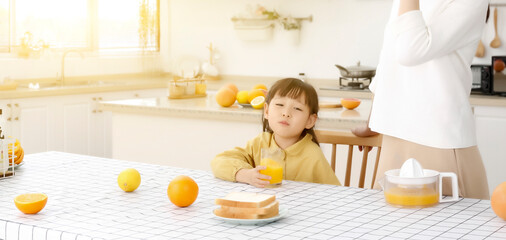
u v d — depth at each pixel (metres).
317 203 1.39
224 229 1.17
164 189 1.53
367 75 4.62
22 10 4.75
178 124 3.31
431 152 1.60
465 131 1.60
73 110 4.49
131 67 5.76
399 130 1.64
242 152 1.86
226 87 3.38
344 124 2.84
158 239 1.10
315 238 1.11
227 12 5.63
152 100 3.60
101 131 4.72
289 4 5.32
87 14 5.30
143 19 5.76
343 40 5.11
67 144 4.46
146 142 3.43
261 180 1.56
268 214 1.22
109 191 1.50
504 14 4.46
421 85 1.61
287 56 5.37
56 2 5.02
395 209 1.33
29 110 4.18
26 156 1.98
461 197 1.48
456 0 1.51
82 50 5.27
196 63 5.84
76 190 1.51
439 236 1.13
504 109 3.91
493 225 1.20
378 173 1.70
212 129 3.22
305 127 1.81
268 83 5.42
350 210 1.33
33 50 4.81
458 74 1.61
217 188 1.55
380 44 4.96
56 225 1.19
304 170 1.79
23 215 1.28
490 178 4.00
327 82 5.16
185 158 3.31
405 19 1.51
